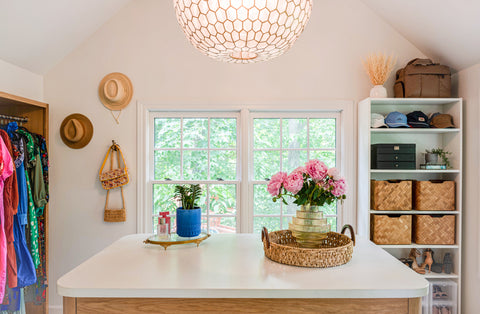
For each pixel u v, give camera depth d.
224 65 3.13
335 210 3.19
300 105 3.09
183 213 1.83
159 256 1.63
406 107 3.09
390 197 2.78
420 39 2.91
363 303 1.29
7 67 2.72
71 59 3.14
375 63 2.88
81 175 3.13
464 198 2.83
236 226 3.23
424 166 2.88
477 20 2.26
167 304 1.28
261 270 1.43
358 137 3.08
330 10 3.12
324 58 3.11
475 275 2.66
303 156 3.25
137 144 3.12
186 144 3.27
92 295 1.23
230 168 3.25
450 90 2.83
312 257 1.46
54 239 3.13
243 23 1.14
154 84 3.13
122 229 3.14
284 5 1.14
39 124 2.98
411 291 1.24
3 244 2.23
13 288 2.49
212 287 1.24
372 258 1.62
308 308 1.28
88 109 3.13
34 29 2.56
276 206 3.24
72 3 2.58
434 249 3.03
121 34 3.14
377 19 3.11
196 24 1.21
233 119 3.25
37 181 2.71
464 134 2.83
